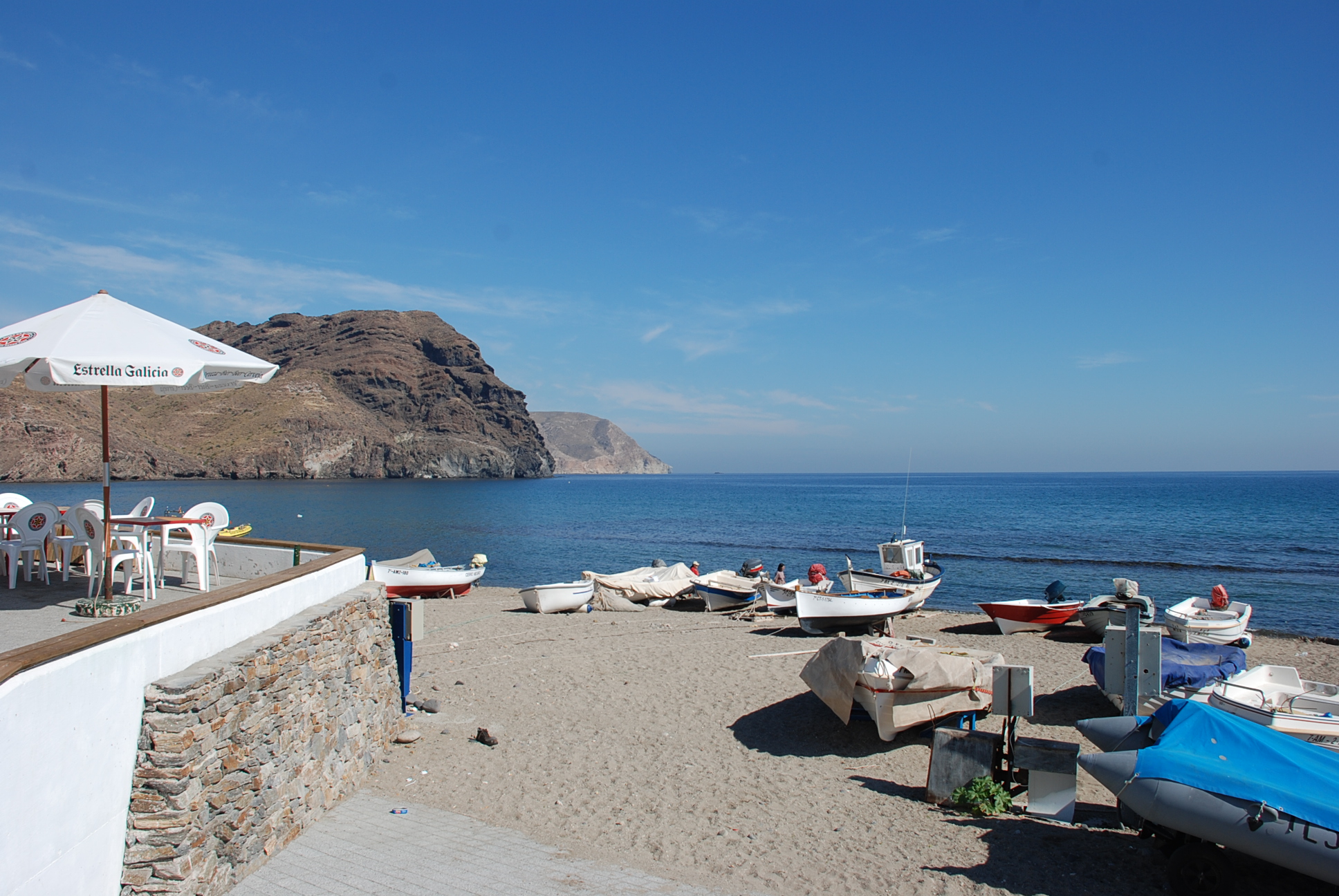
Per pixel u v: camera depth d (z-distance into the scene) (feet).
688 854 23.94
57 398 500.33
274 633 22.88
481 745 34.19
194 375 23.75
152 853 16.42
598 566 125.70
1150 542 151.33
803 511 270.46
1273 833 19.03
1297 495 343.67
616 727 36.96
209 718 18.25
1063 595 59.16
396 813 26.11
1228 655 40.45
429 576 79.87
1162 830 21.49
